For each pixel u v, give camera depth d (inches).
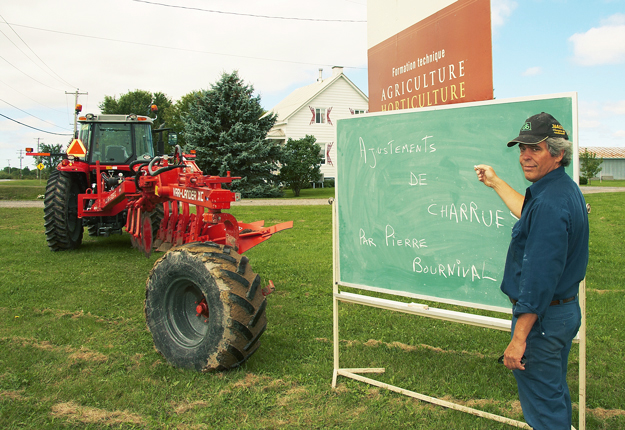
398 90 132.7
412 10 125.3
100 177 307.4
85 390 116.5
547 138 79.7
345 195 130.6
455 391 118.0
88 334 156.8
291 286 223.9
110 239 392.8
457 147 109.6
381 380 126.0
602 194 802.8
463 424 102.4
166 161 211.3
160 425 102.1
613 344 146.6
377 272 125.5
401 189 119.9
